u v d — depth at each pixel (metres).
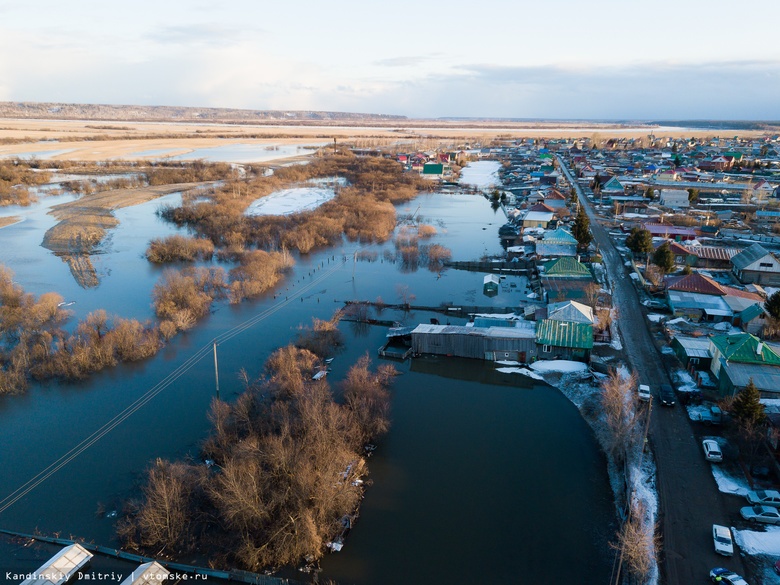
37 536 37.50
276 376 55.84
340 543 36.78
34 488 42.50
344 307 78.56
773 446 42.06
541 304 76.81
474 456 46.25
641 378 55.91
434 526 38.47
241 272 90.25
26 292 83.94
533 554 36.00
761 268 81.56
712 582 32.31
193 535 37.50
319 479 38.94
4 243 113.00
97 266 98.81
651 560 33.62
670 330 66.44
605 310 71.56
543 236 105.50
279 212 141.00
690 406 50.84
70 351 62.25
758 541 35.31
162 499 37.22
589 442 48.22
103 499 41.34
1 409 53.62
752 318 64.50
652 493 39.94
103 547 36.44
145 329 69.50
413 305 78.38
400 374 60.78
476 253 106.81
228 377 59.25
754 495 38.12
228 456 43.62
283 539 35.66
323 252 109.06
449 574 34.38
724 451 43.75
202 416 52.00
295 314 76.75
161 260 101.88
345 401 50.81
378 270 96.81
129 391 56.78
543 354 61.81
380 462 45.56
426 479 43.38
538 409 53.59
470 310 74.69
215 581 34.06
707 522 37.16
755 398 43.56
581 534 37.69
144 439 48.53
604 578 34.03
